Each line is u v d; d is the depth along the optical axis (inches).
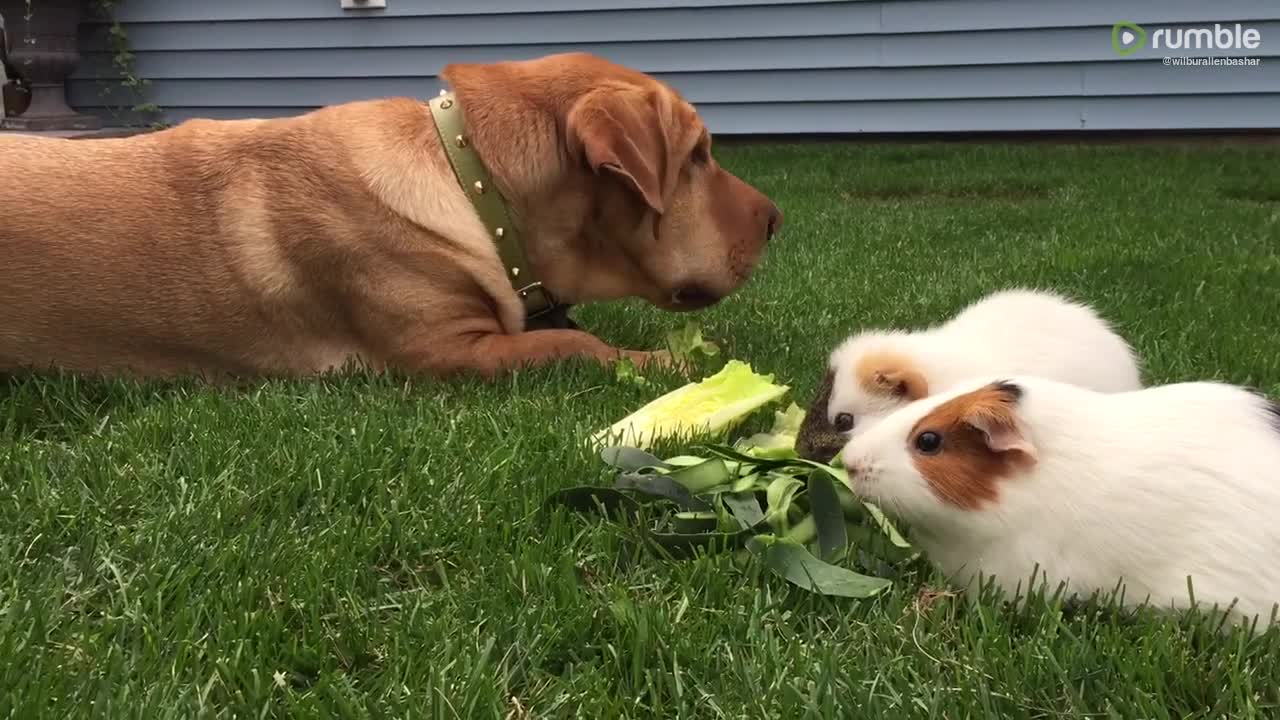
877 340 37.4
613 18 118.6
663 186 42.1
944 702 24.8
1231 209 77.5
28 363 42.3
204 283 42.1
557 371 41.1
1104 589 27.4
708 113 120.5
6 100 114.6
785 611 28.1
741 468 31.8
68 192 41.9
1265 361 42.7
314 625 27.4
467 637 27.0
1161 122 110.7
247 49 126.1
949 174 98.7
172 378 42.9
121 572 29.4
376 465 34.2
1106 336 38.7
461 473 33.8
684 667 26.3
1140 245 65.6
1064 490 27.6
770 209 45.6
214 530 31.1
